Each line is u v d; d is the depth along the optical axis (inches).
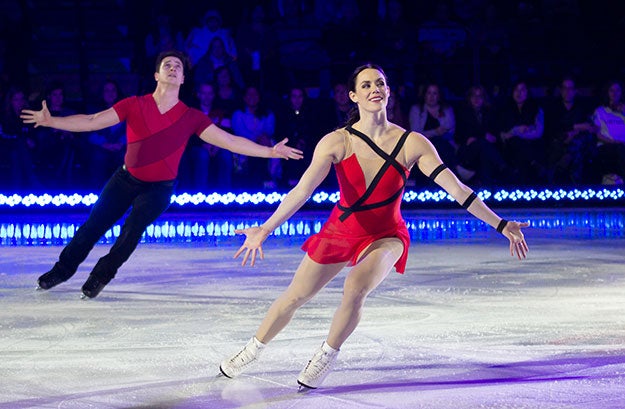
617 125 1144.8
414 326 435.5
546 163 1138.7
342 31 1219.9
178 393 323.6
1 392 325.7
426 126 1107.9
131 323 450.0
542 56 1267.2
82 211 1082.1
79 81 1198.3
